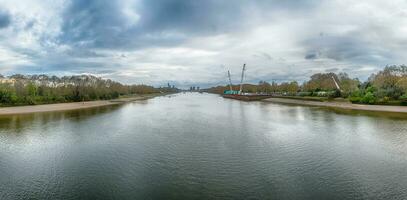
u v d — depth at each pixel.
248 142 24.94
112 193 13.26
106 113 52.62
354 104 64.06
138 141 25.36
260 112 55.59
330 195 13.02
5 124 35.72
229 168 17.22
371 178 15.34
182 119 43.50
